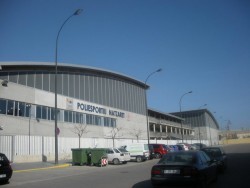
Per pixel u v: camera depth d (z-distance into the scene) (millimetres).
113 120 60562
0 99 32719
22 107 36062
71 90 57156
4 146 30781
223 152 20062
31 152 33562
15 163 30312
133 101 74750
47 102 40750
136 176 17609
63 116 44469
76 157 29234
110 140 50281
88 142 44344
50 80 54344
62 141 38750
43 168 25078
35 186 14617
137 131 70812
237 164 23672
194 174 10883
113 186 13609
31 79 51812
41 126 38812
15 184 15602
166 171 11195
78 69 59000
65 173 21375
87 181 16031
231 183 13664
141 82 77688
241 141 136625
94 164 28703
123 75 70125
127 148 35375
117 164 30750
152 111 85438
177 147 46594
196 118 130750
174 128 103500
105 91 65250
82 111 49500
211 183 13758
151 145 41562
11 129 33594
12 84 34562
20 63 49688
